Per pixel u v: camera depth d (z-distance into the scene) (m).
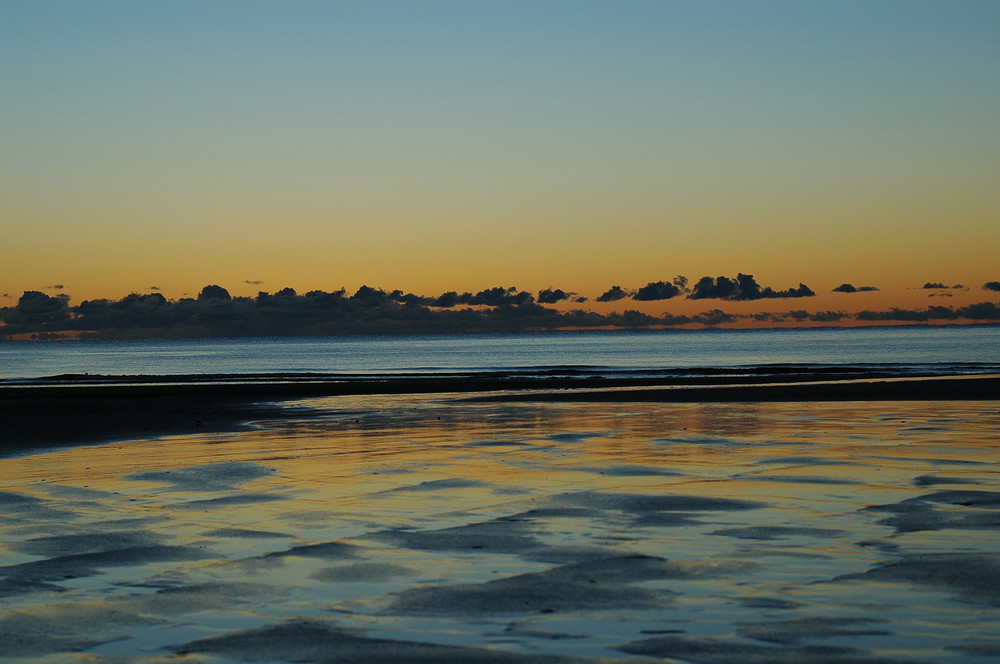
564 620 6.73
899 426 21.94
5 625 6.68
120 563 8.55
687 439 19.52
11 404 34.75
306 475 14.54
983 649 6.00
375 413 28.62
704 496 12.01
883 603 7.04
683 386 43.47
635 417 25.72
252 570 8.25
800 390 37.34
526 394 38.34
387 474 14.53
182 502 11.99
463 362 104.06
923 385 38.97
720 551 8.84
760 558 8.52
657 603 7.12
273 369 88.25
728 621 6.65
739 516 10.62
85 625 6.69
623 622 6.66
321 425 24.38
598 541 9.35
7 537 9.75
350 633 6.47
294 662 5.91
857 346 150.75
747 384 44.38
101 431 23.09
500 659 5.92
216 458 17.02
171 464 16.16
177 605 7.18
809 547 8.96
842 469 14.43
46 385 55.28
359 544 9.30
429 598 7.32
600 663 5.82
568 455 16.88
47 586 7.75
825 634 6.33
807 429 21.42
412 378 58.47
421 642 6.26
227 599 7.34
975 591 7.34
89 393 42.66
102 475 14.74
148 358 146.62
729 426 22.50
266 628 6.59
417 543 9.32
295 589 7.62
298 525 10.32
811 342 197.88
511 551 8.94
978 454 16.25
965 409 27.22
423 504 11.66
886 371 59.44
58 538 9.68
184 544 9.35
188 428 23.83
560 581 7.79
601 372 65.94
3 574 8.16
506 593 7.45
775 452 16.91
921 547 8.89
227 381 58.44
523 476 14.11
